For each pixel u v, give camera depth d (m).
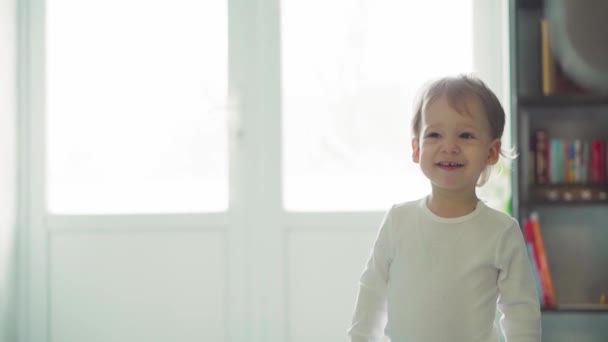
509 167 2.47
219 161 2.79
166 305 2.76
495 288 1.42
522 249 1.42
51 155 2.80
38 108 2.79
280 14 2.74
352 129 2.76
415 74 2.74
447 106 1.41
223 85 2.77
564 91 2.40
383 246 1.50
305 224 2.73
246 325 2.74
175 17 2.78
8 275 2.69
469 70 2.71
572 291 2.65
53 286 2.77
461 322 1.40
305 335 2.72
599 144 2.42
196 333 2.75
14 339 2.75
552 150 2.42
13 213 2.74
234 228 2.75
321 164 2.76
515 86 2.33
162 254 2.76
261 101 2.74
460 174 1.40
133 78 2.79
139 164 2.80
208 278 2.75
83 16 2.80
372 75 2.76
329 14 2.76
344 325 2.72
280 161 2.73
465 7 2.71
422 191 2.75
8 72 2.70
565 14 2.35
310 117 2.77
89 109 2.80
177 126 2.78
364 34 2.75
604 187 2.41
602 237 2.64
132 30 2.79
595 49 2.34
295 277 2.73
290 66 2.76
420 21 2.74
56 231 2.78
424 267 1.43
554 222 2.66
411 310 1.43
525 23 2.62
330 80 2.76
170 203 2.79
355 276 2.71
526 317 1.39
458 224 1.44
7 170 2.69
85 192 2.81
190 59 2.78
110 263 2.77
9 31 2.71
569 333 2.67
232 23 2.75
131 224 2.76
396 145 2.75
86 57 2.80
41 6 2.78
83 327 2.77
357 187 2.76
